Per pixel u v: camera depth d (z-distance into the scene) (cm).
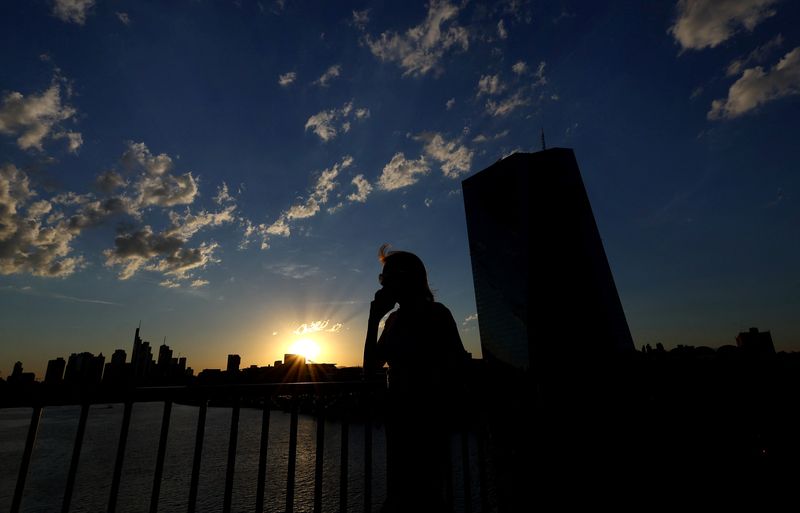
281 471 5250
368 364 218
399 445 201
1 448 7181
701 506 206
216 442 7544
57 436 8812
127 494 4519
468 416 270
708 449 232
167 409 196
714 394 270
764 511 221
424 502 191
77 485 4806
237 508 3981
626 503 194
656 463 202
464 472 260
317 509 235
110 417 13100
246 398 220
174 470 5534
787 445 246
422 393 203
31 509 3941
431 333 213
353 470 4972
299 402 236
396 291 219
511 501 215
